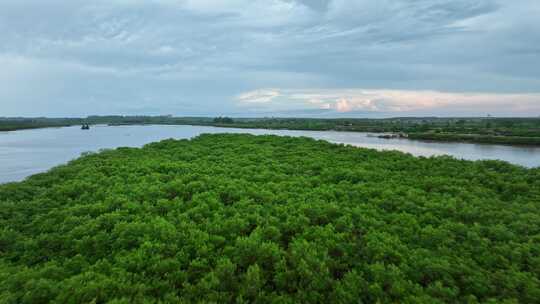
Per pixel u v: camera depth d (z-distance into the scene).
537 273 4.58
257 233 5.91
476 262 5.00
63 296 3.94
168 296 4.10
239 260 5.11
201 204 7.55
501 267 4.84
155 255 5.21
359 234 6.15
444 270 4.64
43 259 5.55
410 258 5.03
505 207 7.39
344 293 4.21
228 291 4.41
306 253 5.17
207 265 5.03
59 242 5.92
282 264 4.91
